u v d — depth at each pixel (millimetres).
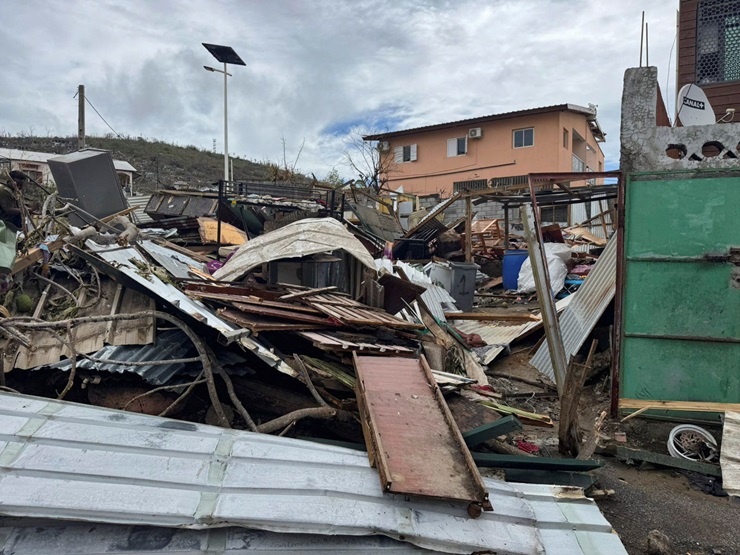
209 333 4492
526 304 10289
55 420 2920
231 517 2424
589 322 6512
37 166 19125
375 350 4484
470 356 6918
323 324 4742
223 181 10125
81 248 5305
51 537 2340
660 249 5266
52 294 5223
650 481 4355
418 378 3998
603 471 4477
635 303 5352
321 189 13258
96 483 2482
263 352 4066
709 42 7664
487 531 2764
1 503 2264
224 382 4383
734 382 5066
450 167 26312
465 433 3838
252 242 6430
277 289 5797
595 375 6426
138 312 4500
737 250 4988
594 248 13172
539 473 3855
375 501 2732
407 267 9664
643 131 5680
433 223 14367
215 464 2797
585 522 3045
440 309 8594
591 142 28734
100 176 8125
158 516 2367
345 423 4230
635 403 5301
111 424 2998
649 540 3348
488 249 14234
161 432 3020
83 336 4574
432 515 2738
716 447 4621
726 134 5438
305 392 4406
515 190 9898
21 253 5207
